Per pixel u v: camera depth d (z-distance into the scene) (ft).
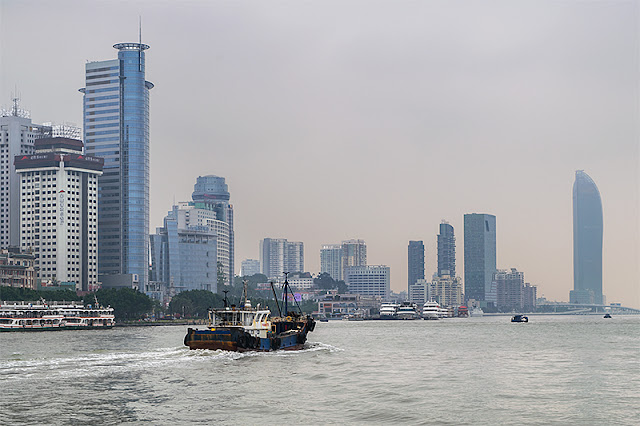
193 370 500.33
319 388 430.20
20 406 363.56
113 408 359.46
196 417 340.18
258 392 410.93
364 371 524.93
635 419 344.28
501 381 475.31
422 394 413.18
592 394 417.28
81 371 489.26
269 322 640.17
